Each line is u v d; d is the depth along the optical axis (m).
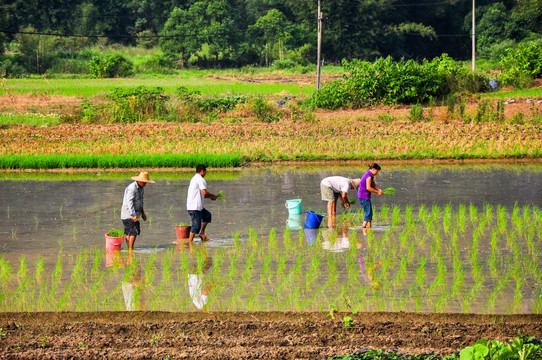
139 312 36.84
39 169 98.94
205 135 119.12
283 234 56.59
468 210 66.38
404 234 54.97
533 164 98.12
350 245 51.91
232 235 56.69
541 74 177.25
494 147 105.50
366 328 34.59
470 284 41.44
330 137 116.38
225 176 91.06
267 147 108.56
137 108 143.38
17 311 37.56
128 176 92.44
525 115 130.12
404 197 73.81
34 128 127.62
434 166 97.62
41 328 35.00
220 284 41.94
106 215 66.19
